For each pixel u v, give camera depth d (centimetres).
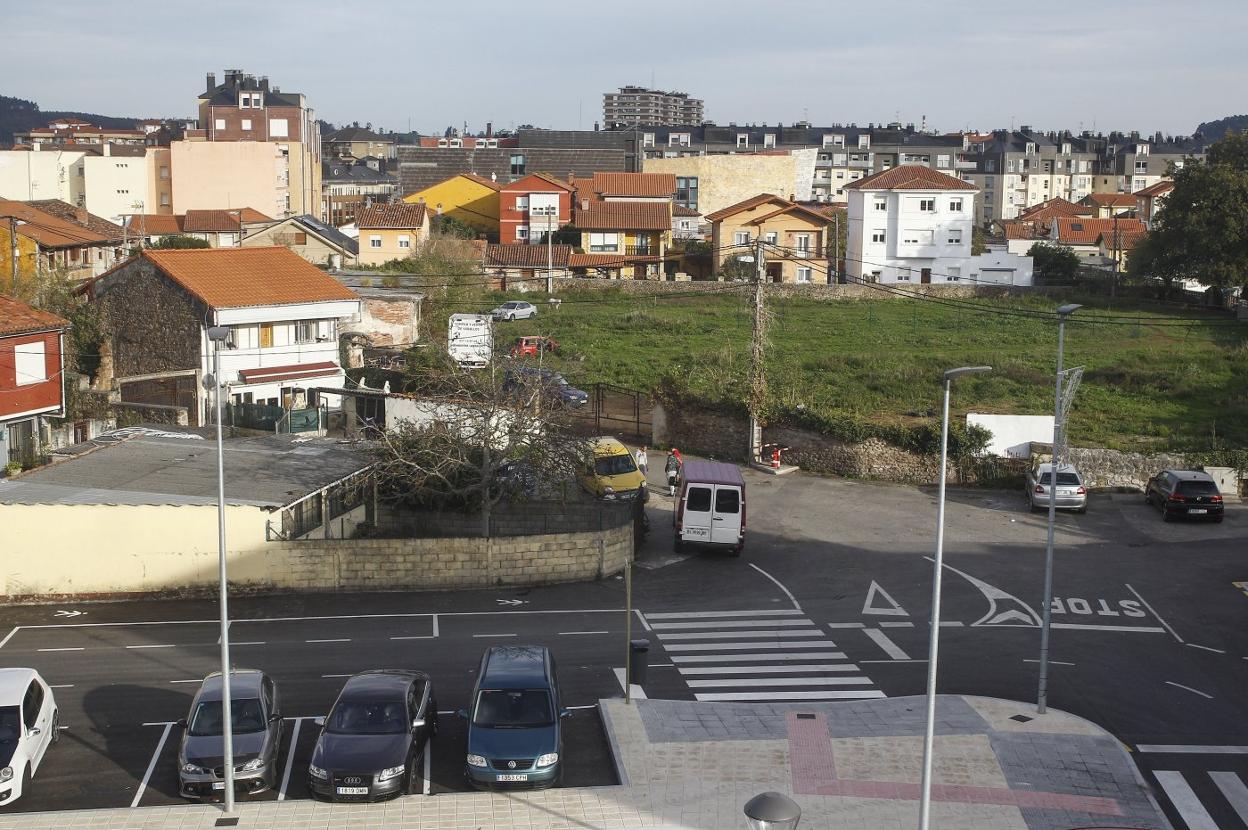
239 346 5294
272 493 3566
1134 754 2430
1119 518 4406
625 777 2297
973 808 2172
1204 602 3453
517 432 3881
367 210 10594
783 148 19700
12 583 3425
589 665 2925
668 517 4394
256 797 2239
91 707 2653
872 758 2383
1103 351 6950
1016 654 3028
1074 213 14812
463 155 14400
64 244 8231
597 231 10412
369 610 3359
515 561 3591
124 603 3434
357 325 7012
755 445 5184
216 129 14975
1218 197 8269
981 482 4875
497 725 2302
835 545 4034
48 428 4603
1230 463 4762
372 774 2181
